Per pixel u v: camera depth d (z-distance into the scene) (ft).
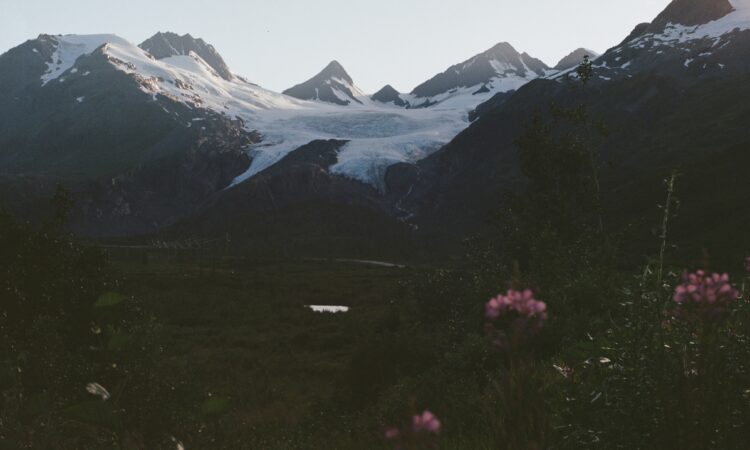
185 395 24.13
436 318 108.78
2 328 36.06
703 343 9.61
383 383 62.18
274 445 38.58
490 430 16.97
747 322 11.57
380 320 138.41
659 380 10.73
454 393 30.94
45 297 54.19
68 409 12.74
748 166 415.44
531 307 6.90
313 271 488.02
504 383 7.79
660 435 10.45
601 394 13.03
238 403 85.61
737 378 10.54
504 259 86.22
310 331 170.40
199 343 152.56
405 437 5.43
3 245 59.52
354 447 31.27
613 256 44.98
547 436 7.65
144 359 24.50
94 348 15.81
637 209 435.53
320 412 60.44
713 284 8.92
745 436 10.09
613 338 15.66
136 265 468.34
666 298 12.86
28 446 15.51
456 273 113.70
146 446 21.22
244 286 310.86
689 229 347.36
